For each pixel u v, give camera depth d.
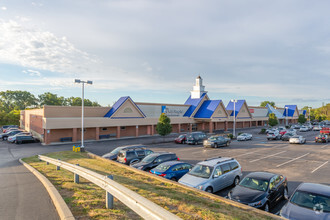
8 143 34.06
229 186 12.70
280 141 36.28
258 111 73.19
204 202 7.70
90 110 38.44
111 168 13.91
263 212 7.27
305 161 19.91
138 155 17.64
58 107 34.72
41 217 5.71
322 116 116.38
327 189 8.19
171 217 3.45
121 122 39.22
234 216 6.57
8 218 5.65
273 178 10.10
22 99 100.81
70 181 9.05
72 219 5.02
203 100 54.59
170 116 48.94
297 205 7.80
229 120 56.31
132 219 5.32
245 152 25.17
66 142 33.88
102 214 5.47
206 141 29.22
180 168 13.58
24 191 8.13
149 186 9.53
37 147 29.59
